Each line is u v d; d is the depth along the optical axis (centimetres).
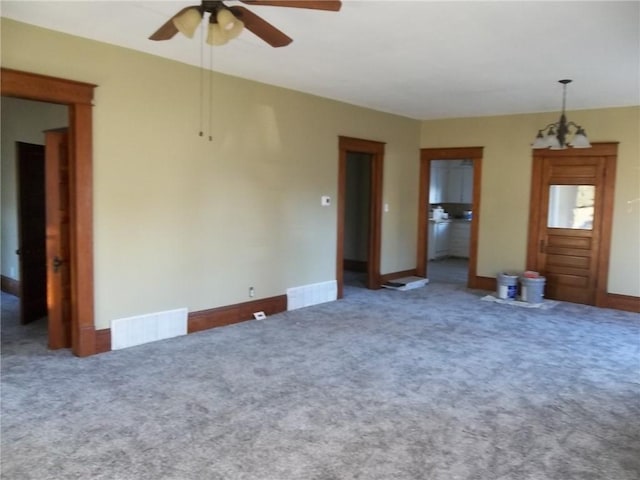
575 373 406
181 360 419
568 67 460
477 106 665
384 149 725
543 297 696
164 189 467
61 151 425
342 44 403
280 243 584
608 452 284
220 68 489
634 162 625
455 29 363
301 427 307
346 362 422
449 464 269
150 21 365
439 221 1070
